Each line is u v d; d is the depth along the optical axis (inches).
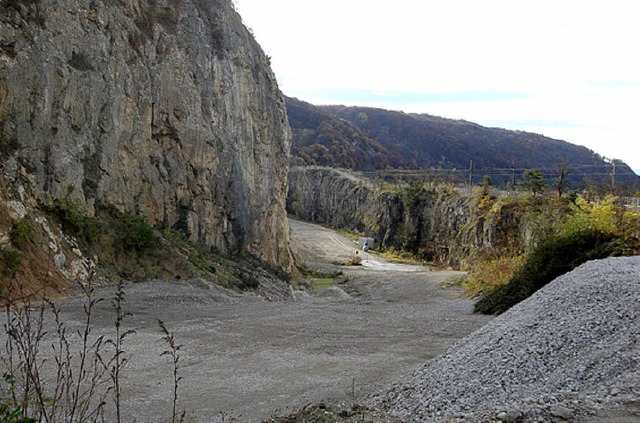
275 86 1553.9
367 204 3056.1
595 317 308.0
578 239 713.0
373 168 5118.1
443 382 291.0
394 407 280.8
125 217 843.4
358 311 720.3
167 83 1023.0
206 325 552.4
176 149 1029.8
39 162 727.1
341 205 3427.7
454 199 2165.4
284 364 409.4
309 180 3941.9
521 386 257.3
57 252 661.3
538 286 699.4
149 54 990.4
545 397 227.1
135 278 770.8
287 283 1286.9
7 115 697.0
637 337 269.0
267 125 1439.5
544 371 265.7
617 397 214.4
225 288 880.3
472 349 331.3
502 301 725.3
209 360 413.4
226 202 1177.4
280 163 1536.7
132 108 916.6
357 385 346.0
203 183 1085.8
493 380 271.3
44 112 740.0
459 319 658.2
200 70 1131.3
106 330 478.0
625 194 1425.9
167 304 653.9
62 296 605.0
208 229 1097.4
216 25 1253.7
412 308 776.3
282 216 1528.1
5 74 692.7
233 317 615.2
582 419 200.1
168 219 986.1
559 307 345.7
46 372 331.0
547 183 1798.7
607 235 705.0
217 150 1152.8
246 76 1338.6
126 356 399.2
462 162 5556.1
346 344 492.7
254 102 1370.6
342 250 2497.5
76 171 778.2
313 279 1632.6
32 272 601.3
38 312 510.9
